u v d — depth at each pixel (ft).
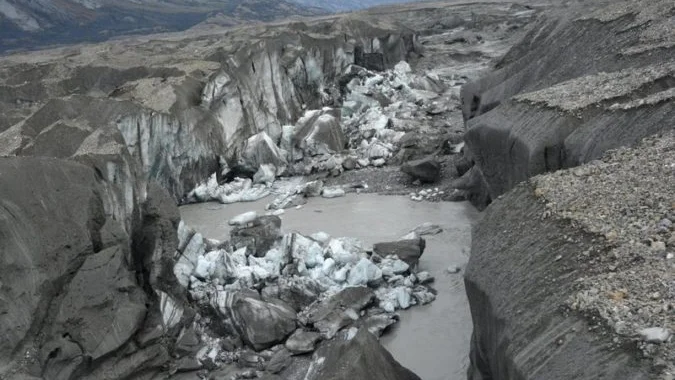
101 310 47.19
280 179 97.35
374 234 72.23
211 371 50.08
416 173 87.04
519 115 63.36
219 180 97.25
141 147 83.56
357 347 40.70
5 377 41.19
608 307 28.89
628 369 25.36
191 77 100.42
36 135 72.59
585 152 50.70
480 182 75.92
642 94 54.03
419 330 52.44
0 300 42.04
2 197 45.01
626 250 32.45
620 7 81.61
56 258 46.80
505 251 39.29
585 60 74.33
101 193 53.88
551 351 29.22
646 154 42.14
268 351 51.19
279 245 65.82
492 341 36.63
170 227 57.26
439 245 67.56
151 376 49.47
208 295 56.90
